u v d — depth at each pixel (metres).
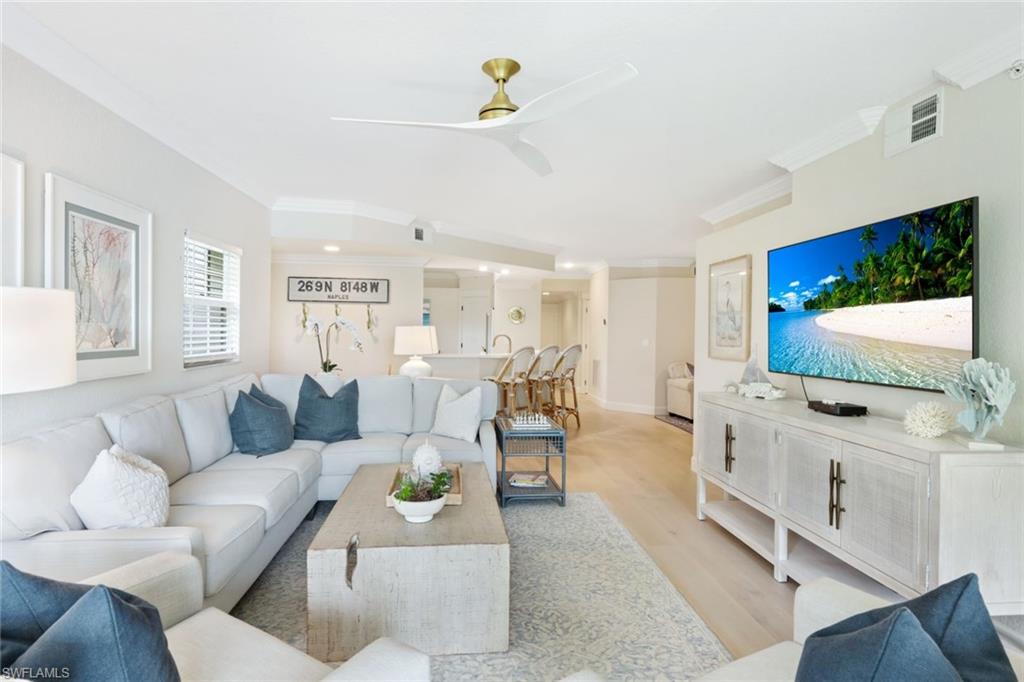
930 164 2.30
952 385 1.91
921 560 1.80
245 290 4.12
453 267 7.04
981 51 2.00
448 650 1.98
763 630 2.17
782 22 1.87
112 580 1.31
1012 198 1.97
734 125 2.80
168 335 3.02
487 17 1.86
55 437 1.91
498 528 2.14
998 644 0.84
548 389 6.92
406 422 4.03
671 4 1.76
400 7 1.80
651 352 8.02
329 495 3.43
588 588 2.49
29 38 1.94
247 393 3.45
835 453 2.22
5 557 1.62
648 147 3.15
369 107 2.66
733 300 3.86
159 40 2.04
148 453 2.33
